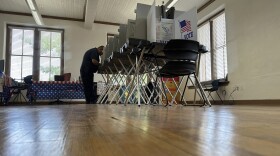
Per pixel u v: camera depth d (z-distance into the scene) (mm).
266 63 4988
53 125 613
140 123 643
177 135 393
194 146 288
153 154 243
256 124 592
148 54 3178
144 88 4449
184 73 2697
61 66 8617
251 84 5367
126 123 649
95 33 9016
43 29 8602
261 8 5168
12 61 8211
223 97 6246
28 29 8492
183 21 3273
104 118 871
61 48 8695
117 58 3926
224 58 6617
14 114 1276
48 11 8281
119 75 4809
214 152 250
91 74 4918
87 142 333
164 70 2654
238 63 5793
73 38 8797
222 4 6551
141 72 4371
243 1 5711
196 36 3125
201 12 7559
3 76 6770
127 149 273
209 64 7227
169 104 3547
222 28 6809
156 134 410
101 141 341
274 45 4812
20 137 395
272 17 4883
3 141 352
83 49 8828
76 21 8898
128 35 3725
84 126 577
